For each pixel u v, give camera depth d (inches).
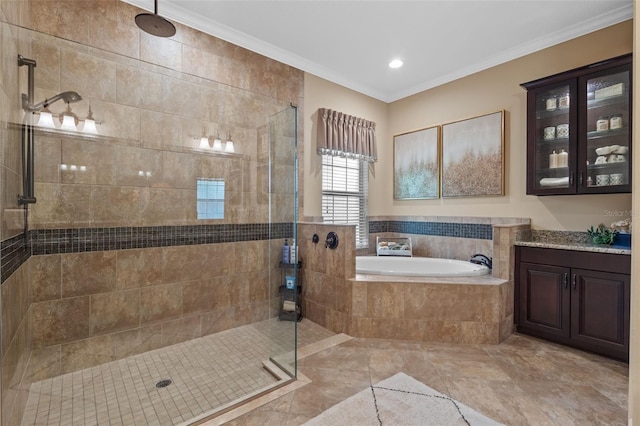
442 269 139.4
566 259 100.5
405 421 67.8
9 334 59.6
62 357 85.4
